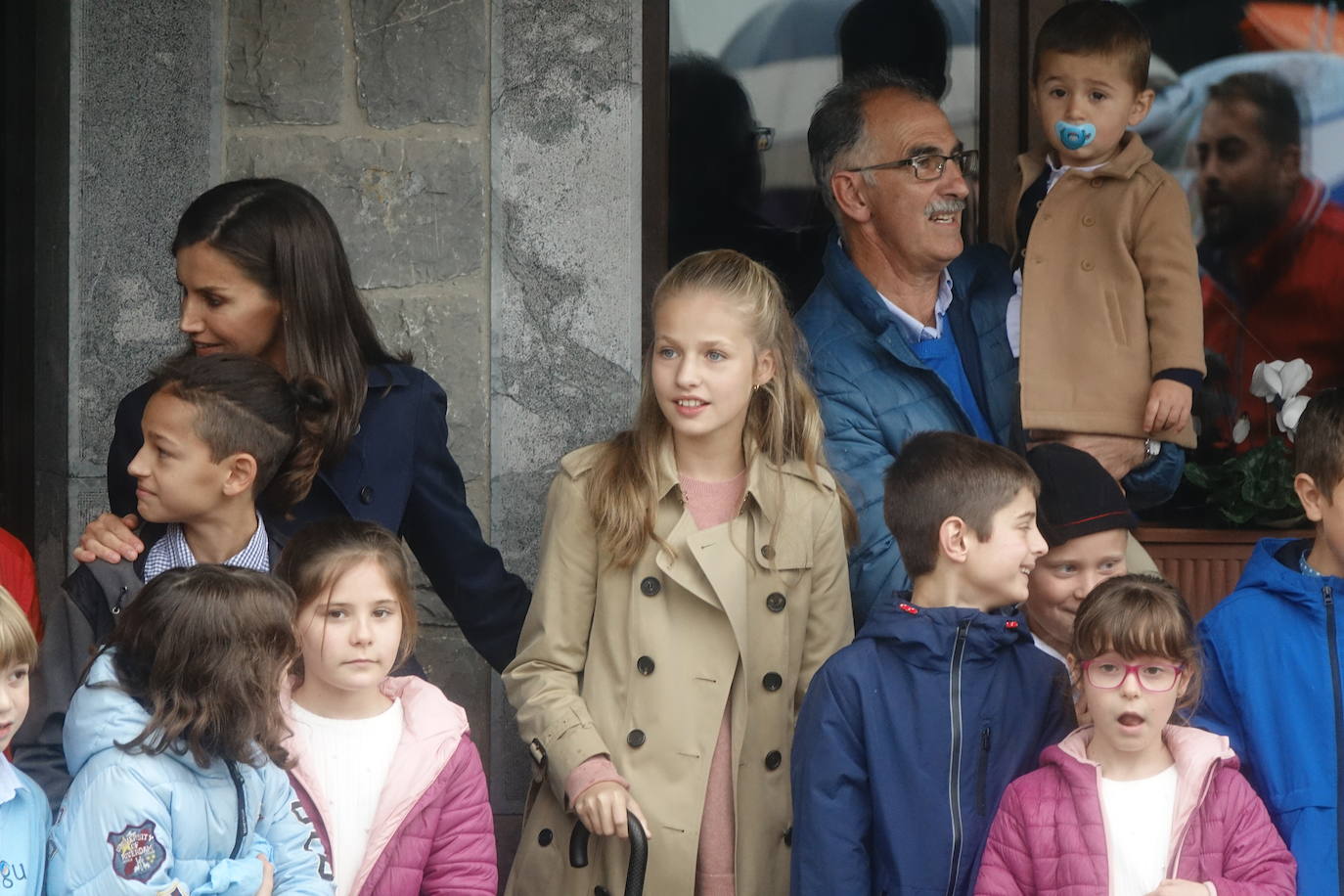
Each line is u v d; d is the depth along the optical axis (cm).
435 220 1564
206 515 1129
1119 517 1304
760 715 1243
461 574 1345
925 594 1201
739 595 1234
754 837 1225
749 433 1291
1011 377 1573
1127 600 1072
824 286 1573
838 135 1566
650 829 1205
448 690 1553
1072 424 1532
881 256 1568
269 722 969
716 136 1739
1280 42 1873
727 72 1738
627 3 1577
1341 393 1198
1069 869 1068
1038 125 1698
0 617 894
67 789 1041
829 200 1590
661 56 1688
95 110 1545
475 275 1567
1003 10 1714
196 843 948
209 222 1226
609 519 1248
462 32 1559
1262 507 1675
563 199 1574
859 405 1492
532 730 1223
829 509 1289
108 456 1441
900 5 1748
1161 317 1534
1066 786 1089
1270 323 1891
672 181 1734
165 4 1547
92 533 1127
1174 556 1667
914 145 1532
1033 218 1620
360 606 1062
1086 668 1090
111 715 947
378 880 1057
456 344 1567
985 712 1146
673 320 1244
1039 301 1560
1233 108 1880
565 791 1182
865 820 1141
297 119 1559
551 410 1576
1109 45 1535
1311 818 1146
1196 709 1186
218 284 1223
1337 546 1187
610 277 1580
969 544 1174
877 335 1514
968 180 1739
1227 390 1886
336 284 1261
